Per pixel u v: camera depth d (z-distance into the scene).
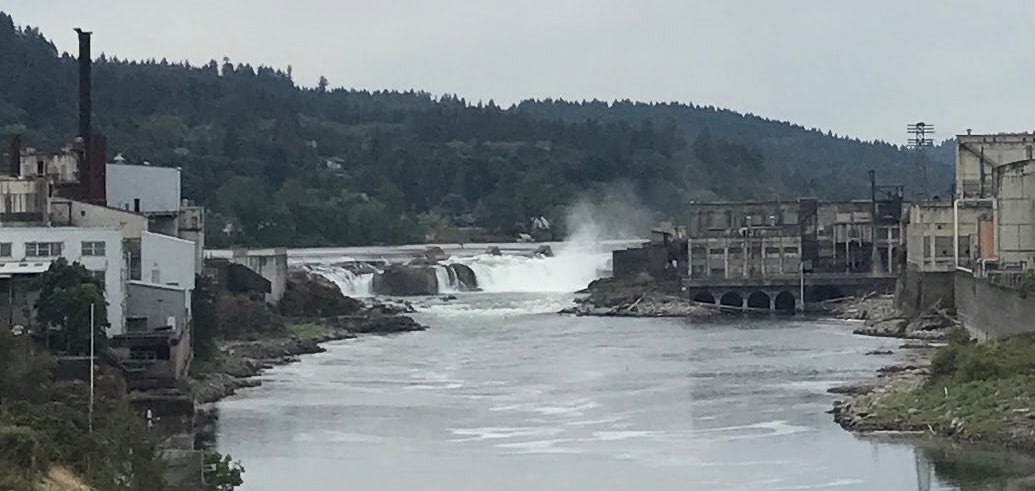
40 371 128.88
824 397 186.00
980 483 131.50
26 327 166.00
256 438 159.12
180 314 186.50
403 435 162.38
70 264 171.62
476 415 177.00
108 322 173.88
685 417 173.75
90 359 153.25
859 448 150.00
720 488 134.12
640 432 164.25
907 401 165.88
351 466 144.88
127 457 107.44
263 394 193.75
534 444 157.50
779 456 147.75
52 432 103.62
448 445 156.62
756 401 184.50
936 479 133.75
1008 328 193.00
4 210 191.00
